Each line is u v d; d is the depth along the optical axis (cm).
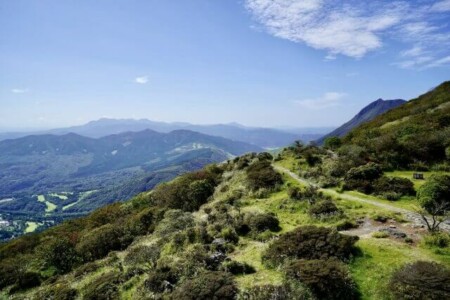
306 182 3381
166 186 5234
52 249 3469
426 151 3419
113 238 3588
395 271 1395
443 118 4094
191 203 3988
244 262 1805
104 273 2502
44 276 3275
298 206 2731
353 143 4341
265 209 2855
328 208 2434
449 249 1567
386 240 1772
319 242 1730
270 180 3547
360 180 2956
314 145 4703
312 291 1390
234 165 4938
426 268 1314
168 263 2012
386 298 1298
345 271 1449
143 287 1888
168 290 1733
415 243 1702
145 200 5094
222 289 1509
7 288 3141
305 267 1495
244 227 2495
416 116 4859
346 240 1703
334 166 3488
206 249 2117
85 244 3566
